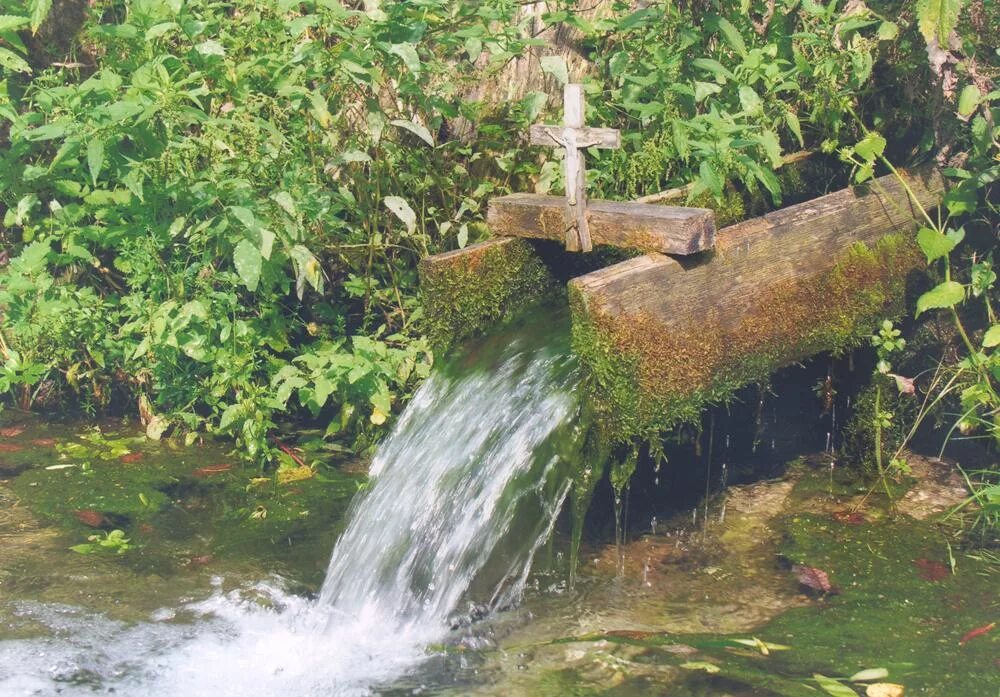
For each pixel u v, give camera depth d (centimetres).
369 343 473
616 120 521
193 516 431
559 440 376
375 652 343
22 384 527
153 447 492
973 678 322
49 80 512
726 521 427
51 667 327
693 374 383
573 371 388
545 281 459
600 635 350
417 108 515
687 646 343
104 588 377
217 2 534
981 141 437
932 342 479
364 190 505
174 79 501
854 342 431
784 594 377
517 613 365
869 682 320
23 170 505
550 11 529
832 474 463
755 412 480
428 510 388
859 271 432
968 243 473
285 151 480
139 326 482
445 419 420
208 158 482
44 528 418
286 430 505
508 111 526
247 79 496
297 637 352
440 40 484
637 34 517
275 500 443
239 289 506
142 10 486
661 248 383
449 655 341
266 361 507
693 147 482
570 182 407
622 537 414
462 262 435
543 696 316
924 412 453
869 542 409
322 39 524
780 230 407
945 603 368
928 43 438
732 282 394
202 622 358
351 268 524
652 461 454
